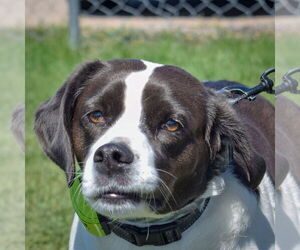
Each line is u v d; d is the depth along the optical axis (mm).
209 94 3615
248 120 4445
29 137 7246
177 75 3527
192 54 9781
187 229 3582
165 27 11398
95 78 3551
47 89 8820
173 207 3436
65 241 5512
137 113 3371
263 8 11609
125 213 3316
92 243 3809
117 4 12180
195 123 3455
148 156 3268
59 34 10906
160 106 3371
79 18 10734
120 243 3668
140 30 11148
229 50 9836
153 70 3523
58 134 3553
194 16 11875
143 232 3582
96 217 3631
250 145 3654
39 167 6699
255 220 3789
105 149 3197
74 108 3598
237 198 3676
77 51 10141
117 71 3525
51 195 6148
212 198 3613
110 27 11422
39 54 10047
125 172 3211
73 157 3531
